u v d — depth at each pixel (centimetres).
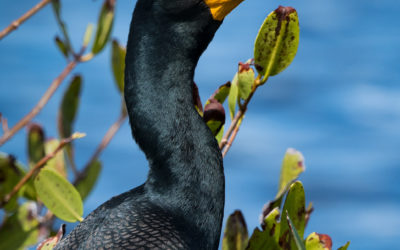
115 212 460
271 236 462
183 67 464
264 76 467
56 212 468
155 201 461
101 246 457
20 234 479
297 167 470
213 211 462
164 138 462
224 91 470
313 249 462
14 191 474
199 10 464
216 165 463
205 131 463
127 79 464
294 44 466
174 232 459
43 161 472
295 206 462
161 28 464
